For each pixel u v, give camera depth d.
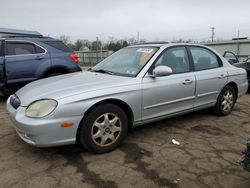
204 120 5.27
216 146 4.04
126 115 3.86
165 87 4.22
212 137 4.40
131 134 4.46
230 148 3.98
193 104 4.80
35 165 3.36
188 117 5.44
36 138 3.23
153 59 4.25
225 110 5.54
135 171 3.25
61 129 3.28
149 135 4.43
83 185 2.94
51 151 3.74
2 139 4.15
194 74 4.74
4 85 6.62
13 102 3.79
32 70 6.98
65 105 3.27
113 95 3.64
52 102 3.28
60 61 7.45
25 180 3.02
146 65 4.16
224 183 3.04
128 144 4.04
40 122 3.19
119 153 3.73
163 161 3.52
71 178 3.07
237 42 25.20
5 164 3.37
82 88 3.53
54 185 2.93
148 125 4.91
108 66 4.71
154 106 4.14
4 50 6.67
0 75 6.55
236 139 4.34
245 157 2.62
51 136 3.25
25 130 3.27
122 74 4.21
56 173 3.18
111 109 3.64
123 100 3.75
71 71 7.67
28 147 3.86
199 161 3.55
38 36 8.19
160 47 4.51
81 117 3.39
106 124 3.64
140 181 3.04
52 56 7.34
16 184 2.94
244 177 3.17
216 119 5.36
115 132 3.78
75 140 3.41
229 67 5.55
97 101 3.50
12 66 6.66
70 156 3.61
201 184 3.01
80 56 33.88
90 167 3.32
